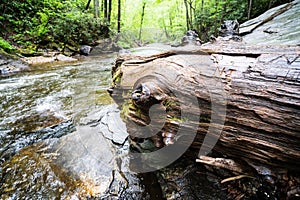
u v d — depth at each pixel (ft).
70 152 7.34
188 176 5.85
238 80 4.66
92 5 51.26
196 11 42.45
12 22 27.09
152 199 5.43
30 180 6.01
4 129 8.82
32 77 17.46
